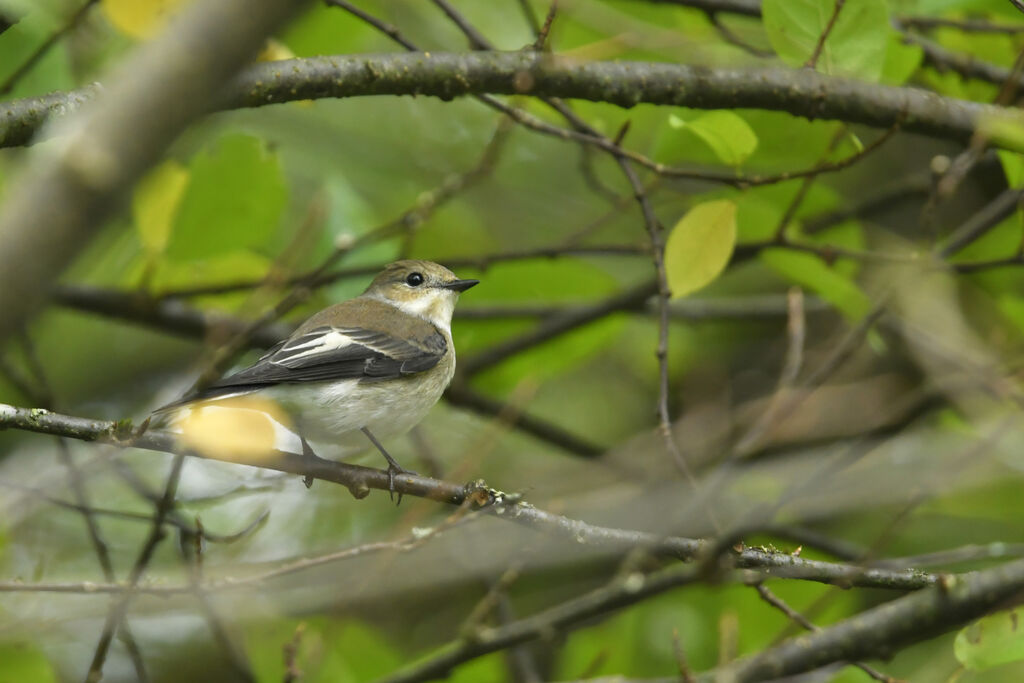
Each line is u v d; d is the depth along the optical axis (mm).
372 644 10234
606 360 16438
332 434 9852
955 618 7031
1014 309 12719
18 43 8836
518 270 13055
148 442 7457
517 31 13734
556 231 15805
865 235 14422
